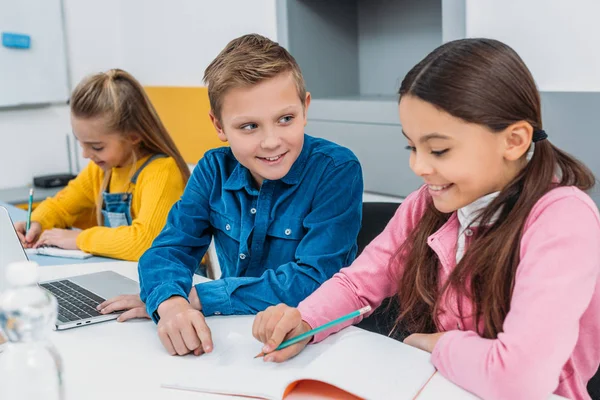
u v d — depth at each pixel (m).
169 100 2.96
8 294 0.65
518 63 0.84
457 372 0.78
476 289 0.91
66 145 3.19
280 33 2.42
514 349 0.75
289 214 1.21
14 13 2.92
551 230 0.81
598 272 0.83
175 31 2.91
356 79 2.67
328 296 1.01
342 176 1.20
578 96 1.68
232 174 1.25
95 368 0.87
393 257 1.06
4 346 0.81
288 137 1.12
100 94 1.70
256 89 1.07
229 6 2.63
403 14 2.45
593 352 0.90
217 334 0.98
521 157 0.87
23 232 1.80
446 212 0.89
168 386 0.81
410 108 0.83
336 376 0.77
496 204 0.88
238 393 0.78
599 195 1.10
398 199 2.14
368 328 1.33
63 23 3.08
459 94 0.79
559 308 0.76
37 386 0.68
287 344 0.89
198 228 1.26
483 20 1.87
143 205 1.66
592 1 1.63
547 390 0.74
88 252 1.56
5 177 3.02
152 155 1.78
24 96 3.01
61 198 1.95
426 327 1.02
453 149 0.81
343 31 2.58
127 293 1.18
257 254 1.23
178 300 1.03
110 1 3.22
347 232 1.18
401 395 0.75
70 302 1.13
